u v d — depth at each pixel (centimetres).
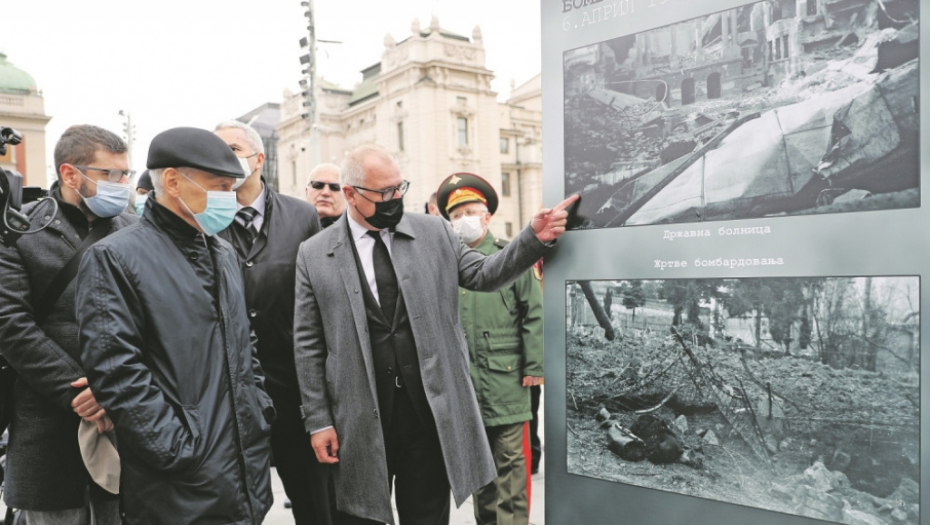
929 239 125
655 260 163
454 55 3225
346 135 3903
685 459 159
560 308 182
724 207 152
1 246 205
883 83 130
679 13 158
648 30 163
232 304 191
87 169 217
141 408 163
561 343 182
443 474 221
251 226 258
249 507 181
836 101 136
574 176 179
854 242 134
